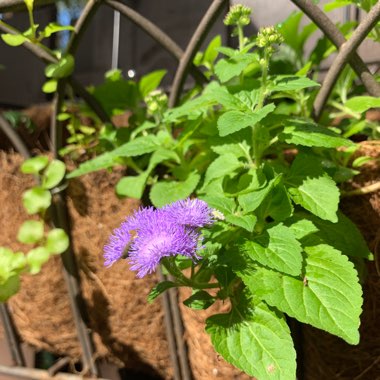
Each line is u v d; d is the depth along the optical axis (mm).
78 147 334
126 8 284
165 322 304
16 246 342
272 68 373
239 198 230
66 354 353
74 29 292
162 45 288
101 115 329
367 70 250
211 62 375
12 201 335
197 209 209
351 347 255
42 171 320
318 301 201
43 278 337
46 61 310
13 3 292
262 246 215
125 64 670
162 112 300
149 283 304
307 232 224
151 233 202
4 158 333
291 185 238
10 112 385
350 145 229
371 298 250
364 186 251
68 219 323
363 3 294
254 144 253
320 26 247
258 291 204
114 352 330
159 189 269
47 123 400
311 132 238
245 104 243
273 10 452
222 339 213
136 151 274
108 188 304
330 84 257
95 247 315
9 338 366
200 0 629
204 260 225
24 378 359
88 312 331
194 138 294
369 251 241
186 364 301
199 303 229
